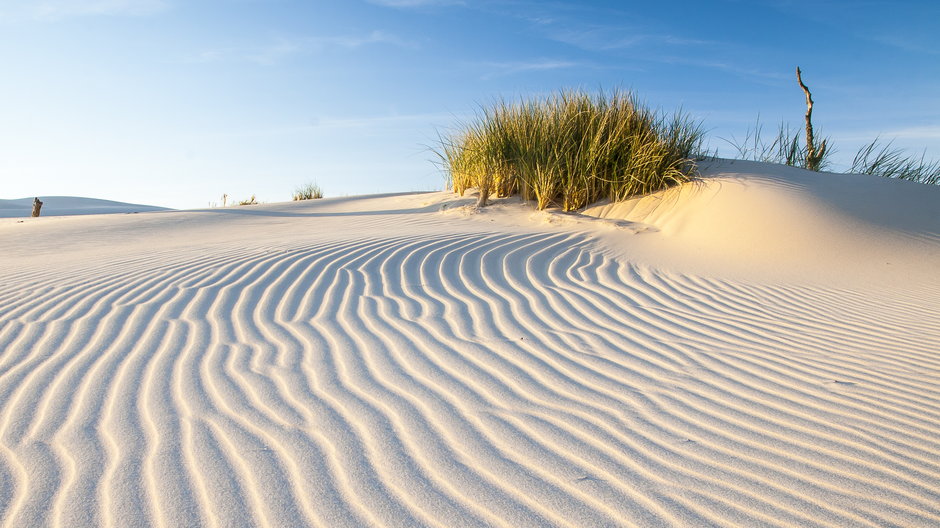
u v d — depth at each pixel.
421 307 4.39
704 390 2.97
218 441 2.38
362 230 8.45
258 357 3.34
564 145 9.25
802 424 2.59
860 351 3.61
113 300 4.46
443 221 9.02
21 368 3.16
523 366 3.27
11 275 5.47
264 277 5.14
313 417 2.60
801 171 8.85
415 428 2.51
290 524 1.86
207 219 10.95
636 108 9.50
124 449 2.31
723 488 2.08
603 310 4.46
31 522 1.86
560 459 2.27
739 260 6.39
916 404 2.81
